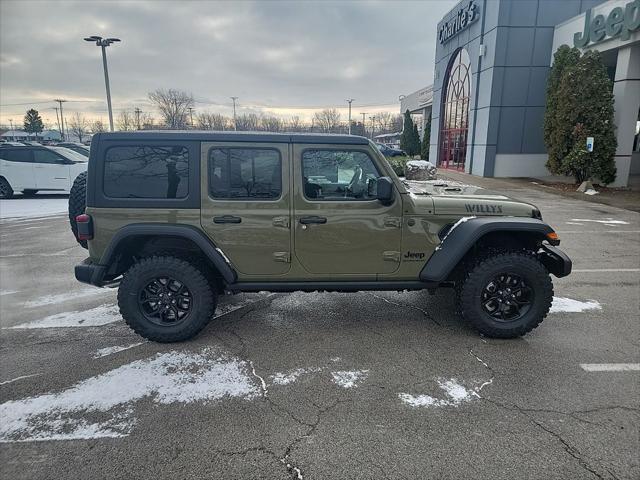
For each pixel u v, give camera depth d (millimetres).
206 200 3576
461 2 21062
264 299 4863
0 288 5359
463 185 4922
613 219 9938
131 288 3629
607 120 14062
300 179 3605
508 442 2494
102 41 21547
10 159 13781
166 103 54594
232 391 3043
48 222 10008
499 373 3256
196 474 2270
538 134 18500
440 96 25359
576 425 2641
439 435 2562
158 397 2973
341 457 2387
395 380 3172
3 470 2299
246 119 76000
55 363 3447
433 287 3836
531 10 17344
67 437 2566
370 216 3656
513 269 3678
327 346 3715
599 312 4457
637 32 12969
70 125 85875
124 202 3557
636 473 2246
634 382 3123
